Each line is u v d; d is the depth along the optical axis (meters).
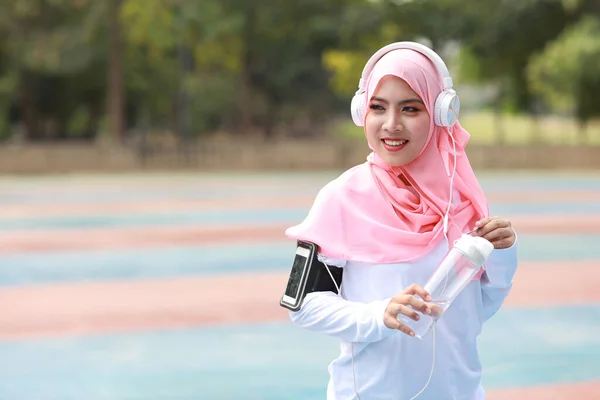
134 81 44.50
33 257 12.18
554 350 6.96
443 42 42.38
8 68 44.00
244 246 13.11
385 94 2.60
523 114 56.69
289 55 52.78
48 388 5.98
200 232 14.80
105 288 9.77
